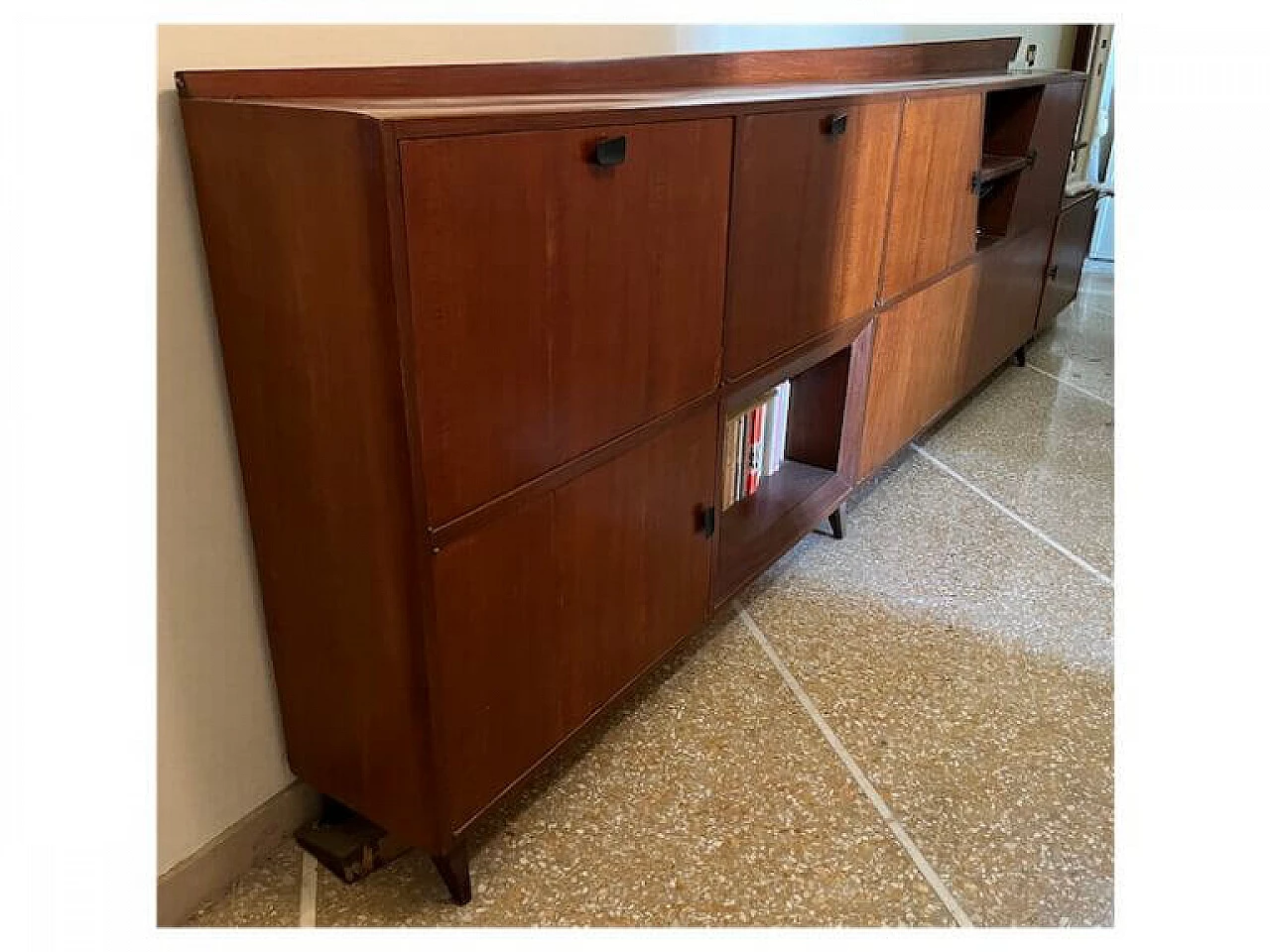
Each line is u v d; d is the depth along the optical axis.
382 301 0.98
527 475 1.23
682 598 1.70
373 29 1.27
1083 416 3.29
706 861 1.45
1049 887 1.41
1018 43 3.18
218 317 1.17
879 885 1.41
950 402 2.91
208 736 1.32
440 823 1.27
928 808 1.55
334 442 1.11
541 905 1.37
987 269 2.88
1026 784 1.61
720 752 1.68
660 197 1.32
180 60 1.07
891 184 2.05
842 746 1.69
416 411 1.04
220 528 1.26
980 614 2.10
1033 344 4.07
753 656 1.94
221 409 1.22
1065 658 1.95
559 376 1.24
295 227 1.02
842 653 1.96
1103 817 1.54
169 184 1.09
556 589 1.36
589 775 1.62
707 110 1.36
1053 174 3.27
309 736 1.39
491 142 1.03
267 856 1.45
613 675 1.56
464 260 1.04
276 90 1.15
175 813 1.30
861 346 2.18
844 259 1.95
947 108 2.22
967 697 1.83
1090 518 2.56
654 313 1.39
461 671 1.22
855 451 2.34
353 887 1.41
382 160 0.92
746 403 2.09
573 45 1.59
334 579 1.21
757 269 1.62
